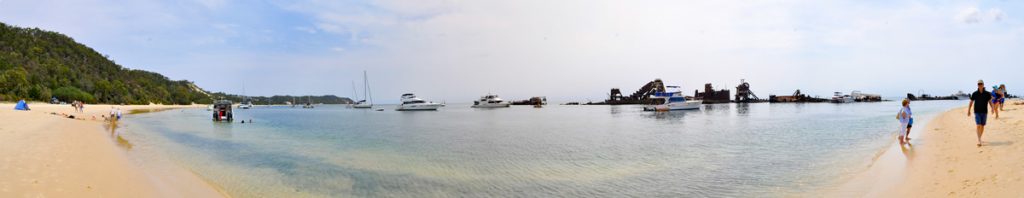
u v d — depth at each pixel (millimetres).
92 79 125188
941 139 15867
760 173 12602
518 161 16047
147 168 13906
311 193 10992
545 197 10461
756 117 47781
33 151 14305
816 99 118875
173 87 175500
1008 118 19484
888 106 85938
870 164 12750
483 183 12102
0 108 48312
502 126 37812
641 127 34094
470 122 45438
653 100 80312
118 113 42438
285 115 76250
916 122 28312
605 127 34781
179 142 23656
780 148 18344
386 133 30062
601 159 16266
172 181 11797
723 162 14883
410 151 19281
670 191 10781
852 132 25281
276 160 16547
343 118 59656
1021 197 6828
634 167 14352
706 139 23078
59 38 144500
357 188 11523
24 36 128875
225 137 27203
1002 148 11352
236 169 14500
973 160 10445
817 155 15742
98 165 12898
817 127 30344
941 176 9414
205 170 14258
